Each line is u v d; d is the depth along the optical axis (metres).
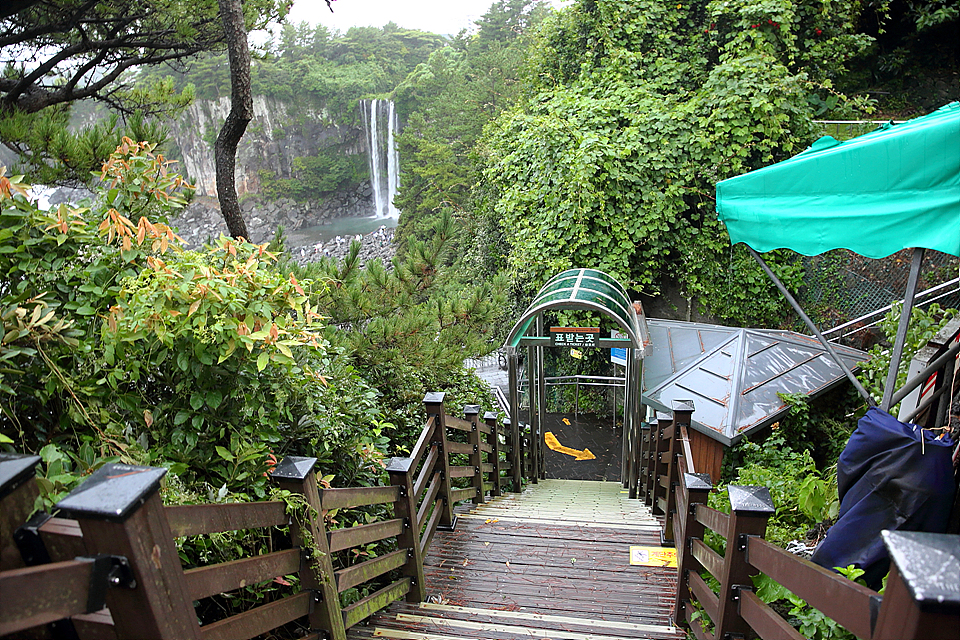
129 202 3.17
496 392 10.29
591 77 12.66
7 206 2.55
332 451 3.75
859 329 10.79
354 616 2.96
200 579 1.78
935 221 2.81
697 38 12.66
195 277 2.67
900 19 14.68
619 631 3.41
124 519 1.30
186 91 6.80
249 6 6.61
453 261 16.73
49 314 2.24
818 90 12.78
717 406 8.71
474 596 3.99
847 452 2.95
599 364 13.39
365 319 5.79
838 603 1.53
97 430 2.40
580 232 11.46
